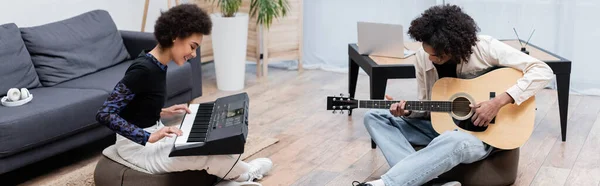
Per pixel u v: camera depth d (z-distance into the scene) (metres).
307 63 6.07
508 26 5.18
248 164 3.28
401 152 3.05
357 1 5.72
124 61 4.53
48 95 3.64
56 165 3.60
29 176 3.44
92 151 3.83
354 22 5.79
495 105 2.93
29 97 3.51
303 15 5.96
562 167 3.44
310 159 3.62
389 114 3.25
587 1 4.87
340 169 3.46
